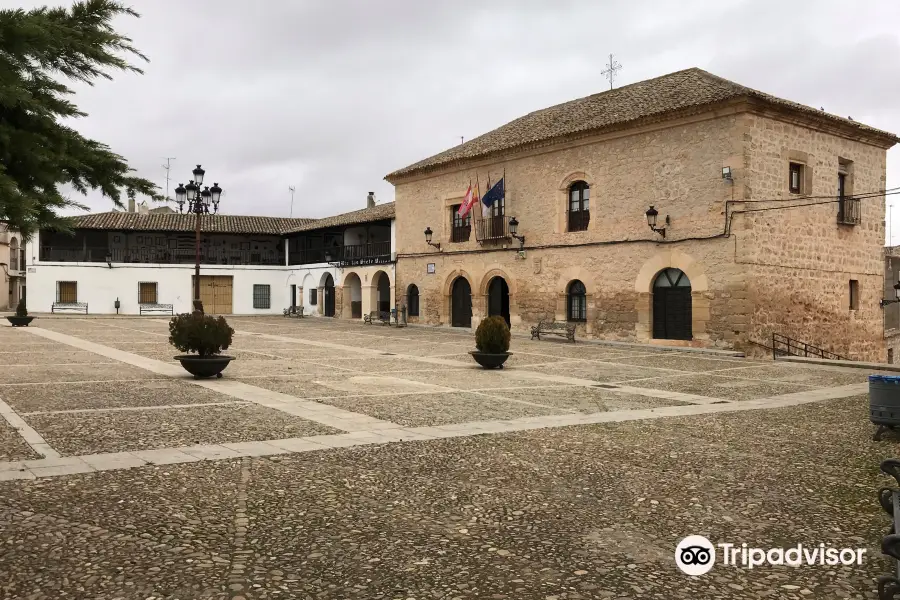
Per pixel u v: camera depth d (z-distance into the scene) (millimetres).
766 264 18859
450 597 3535
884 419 7727
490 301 26906
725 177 18688
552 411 9578
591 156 22484
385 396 10617
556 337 23469
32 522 4473
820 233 20469
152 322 30719
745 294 18422
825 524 4801
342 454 6641
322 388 11344
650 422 8859
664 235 20297
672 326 20469
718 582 3807
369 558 4031
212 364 12211
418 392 11148
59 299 38531
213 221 42438
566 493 5477
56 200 3029
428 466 6250
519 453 6867
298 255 42031
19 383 11055
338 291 36812
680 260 19938
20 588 3496
